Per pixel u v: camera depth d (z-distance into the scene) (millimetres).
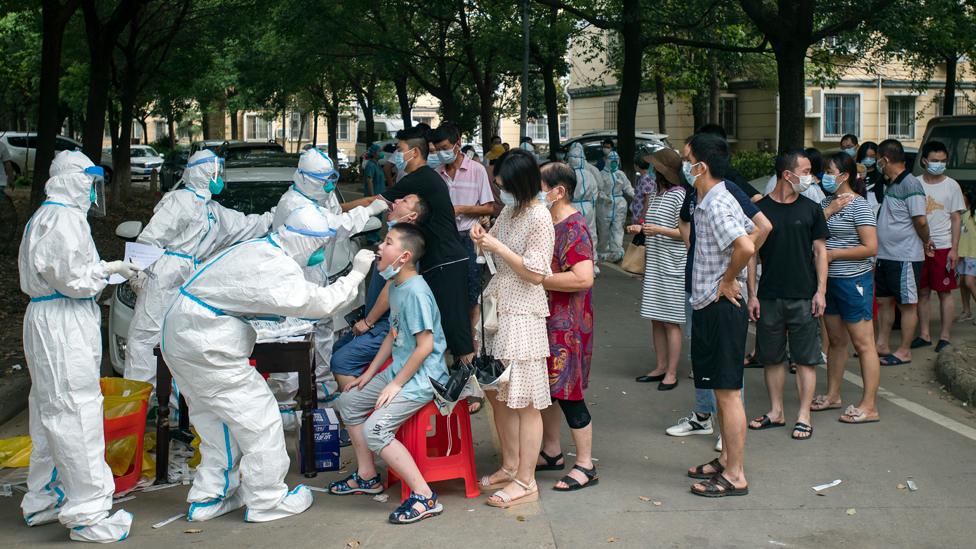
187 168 6367
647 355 8633
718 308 5082
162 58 22875
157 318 6207
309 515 5008
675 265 7324
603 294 11859
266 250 4672
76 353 4672
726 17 19031
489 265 5102
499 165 4969
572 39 29438
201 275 4727
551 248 4895
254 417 4828
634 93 18312
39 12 20141
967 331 9547
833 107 34688
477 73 25688
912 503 5059
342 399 5254
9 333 9133
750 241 4934
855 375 7887
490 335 5078
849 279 6496
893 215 8070
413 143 5934
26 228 4750
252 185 9125
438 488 5422
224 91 42969
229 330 4723
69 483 4676
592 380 7777
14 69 32344
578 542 4598
